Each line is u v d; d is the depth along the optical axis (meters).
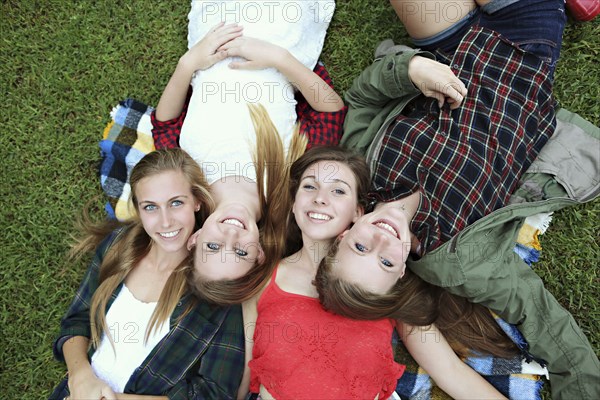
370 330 1.43
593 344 1.67
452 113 1.54
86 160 1.82
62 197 1.80
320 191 1.48
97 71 1.83
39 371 1.75
